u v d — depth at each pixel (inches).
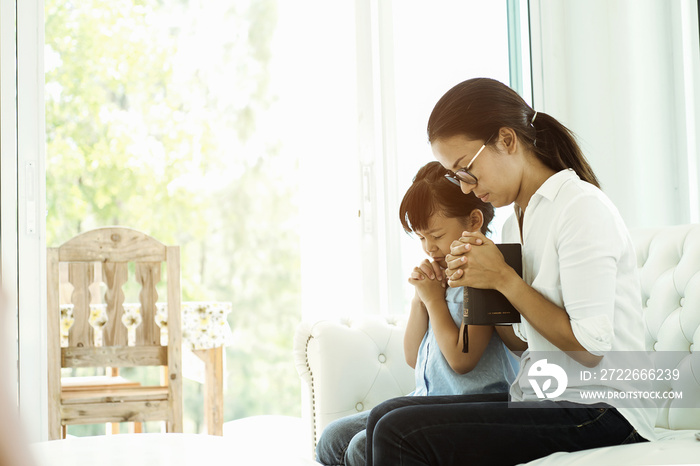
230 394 267.4
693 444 42.2
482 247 45.1
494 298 45.7
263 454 46.7
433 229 57.2
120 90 226.7
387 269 92.3
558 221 44.4
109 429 122.6
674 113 92.1
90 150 222.8
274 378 270.1
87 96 219.9
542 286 44.8
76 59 216.5
